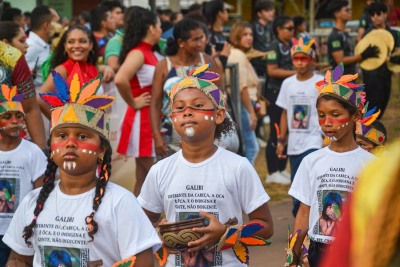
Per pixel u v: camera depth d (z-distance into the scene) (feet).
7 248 18.24
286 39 36.52
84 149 13.00
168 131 24.70
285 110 28.55
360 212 6.18
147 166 27.68
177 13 49.19
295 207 26.81
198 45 24.40
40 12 30.14
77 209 12.96
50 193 13.28
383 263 6.09
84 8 67.62
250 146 34.65
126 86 26.32
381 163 6.21
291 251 17.34
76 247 12.91
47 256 13.14
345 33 40.09
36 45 29.96
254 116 34.12
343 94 17.24
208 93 15.26
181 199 15.28
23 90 20.01
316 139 27.78
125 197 12.89
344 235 6.34
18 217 13.56
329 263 6.38
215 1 37.86
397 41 39.96
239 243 15.12
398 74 62.49
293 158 28.22
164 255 15.25
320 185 17.40
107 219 12.74
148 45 27.12
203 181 15.19
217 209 15.14
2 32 22.91
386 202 6.07
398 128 48.29
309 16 70.74
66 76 25.09
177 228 14.87
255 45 44.83
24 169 18.34
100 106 13.16
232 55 34.22
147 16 26.81
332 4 39.63
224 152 15.42
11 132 18.15
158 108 25.08
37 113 20.45
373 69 38.91
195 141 15.20
